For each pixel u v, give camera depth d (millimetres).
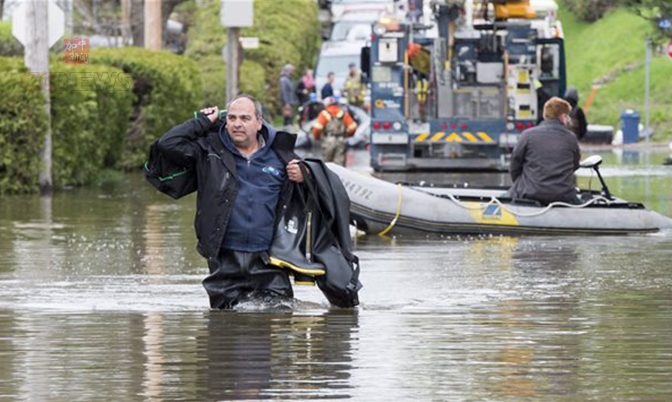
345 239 23094
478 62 61188
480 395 16828
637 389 17141
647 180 54656
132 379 17719
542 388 17203
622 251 31938
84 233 35938
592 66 108188
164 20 94125
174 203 45531
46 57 51156
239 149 22750
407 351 19484
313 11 110000
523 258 30578
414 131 61594
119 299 24375
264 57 100312
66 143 52469
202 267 28953
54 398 16719
